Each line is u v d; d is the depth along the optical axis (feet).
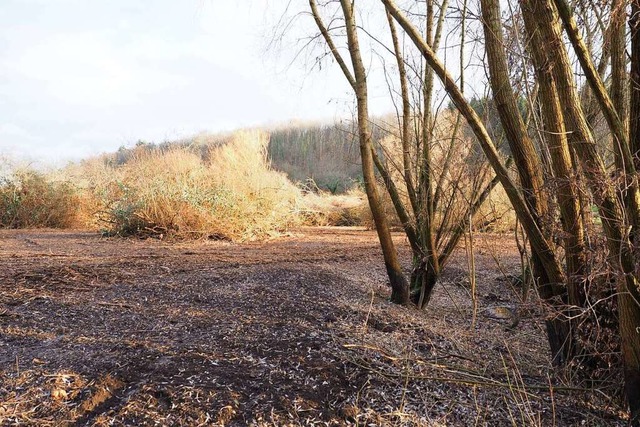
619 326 7.20
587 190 7.18
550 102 7.73
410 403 8.09
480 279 18.33
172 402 7.79
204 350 9.60
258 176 33.50
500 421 7.72
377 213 13.55
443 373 9.05
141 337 10.33
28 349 9.69
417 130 13.50
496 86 8.65
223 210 29.07
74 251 21.52
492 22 8.60
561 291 8.63
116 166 39.19
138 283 14.90
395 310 12.87
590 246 7.72
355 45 13.01
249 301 13.03
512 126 8.63
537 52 7.61
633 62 7.00
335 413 7.75
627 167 6.74
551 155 7.89
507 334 11.74
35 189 35.73
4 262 17.78
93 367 8.87
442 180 13.39
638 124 7.04
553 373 9.16
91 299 13.07
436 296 16.10
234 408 7.69
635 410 7.10
